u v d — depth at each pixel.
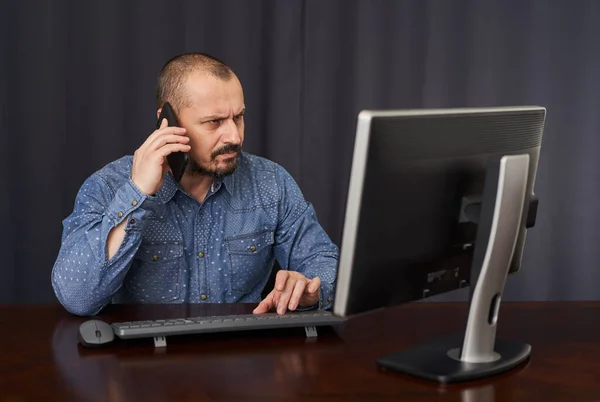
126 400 1.16
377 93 2.92
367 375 1.28
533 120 1.41
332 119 2.92
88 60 2.80
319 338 1.48
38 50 2.78
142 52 2.81
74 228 1.80
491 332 1.33
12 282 2.86
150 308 1.70
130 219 1.64
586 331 1.55
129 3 2.79
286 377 1.26
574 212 3.04
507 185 1.26
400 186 1.22
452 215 1.33
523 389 1.23
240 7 2.83
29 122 2.80
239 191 1.96
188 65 1.79
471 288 1.31
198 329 1.44
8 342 1.44
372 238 1.22
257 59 2.87
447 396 1.19
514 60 2.96
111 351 1.39
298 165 2.93
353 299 1.22
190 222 1.91
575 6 2.95
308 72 2.89
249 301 1.99
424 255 1.31
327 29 2.88
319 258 1.97
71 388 1.21
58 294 1.65
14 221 2.84
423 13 2.91
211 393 1.19
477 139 1.31
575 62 2.97
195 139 1.78
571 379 1.27
